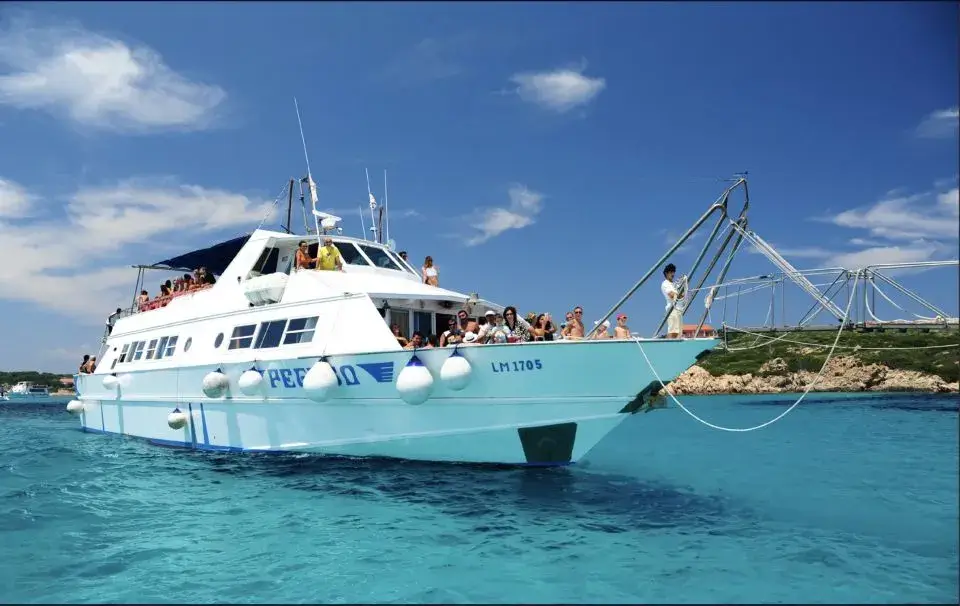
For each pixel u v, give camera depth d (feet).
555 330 38.99
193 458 45.09
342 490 32.40
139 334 60.44
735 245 34.81
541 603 18.24
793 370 182.70
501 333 34.78
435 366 33.78
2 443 61.11
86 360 76.28
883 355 171.94
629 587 19.43
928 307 33.47
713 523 26.86
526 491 31.60
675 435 69.00
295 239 48.88
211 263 64.90
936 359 164.25
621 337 34.35
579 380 31.58
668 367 30.55
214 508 29.89
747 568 21.09
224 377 43.96
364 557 22.45
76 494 33.65
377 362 35.58
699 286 34.76
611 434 70.79
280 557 22.61
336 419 38.11
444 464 35.45
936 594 18.76
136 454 49.24
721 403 143.23
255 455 43.11
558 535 24.86
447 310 44.93
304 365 38.75
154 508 30.19
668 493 32.76
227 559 22.52
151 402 55.11
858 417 91.76
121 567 21.81
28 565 22.09
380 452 36.99
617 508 29.12
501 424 33.27
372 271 48.93
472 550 23.08
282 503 30.32
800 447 55.36
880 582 19.79
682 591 19.10
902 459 47.11
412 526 26.08
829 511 29.12
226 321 47.29
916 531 25.70
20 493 34.09
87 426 73.20
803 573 20.62
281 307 42.80
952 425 77.71
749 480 37.14
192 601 18.76
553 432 32.91
